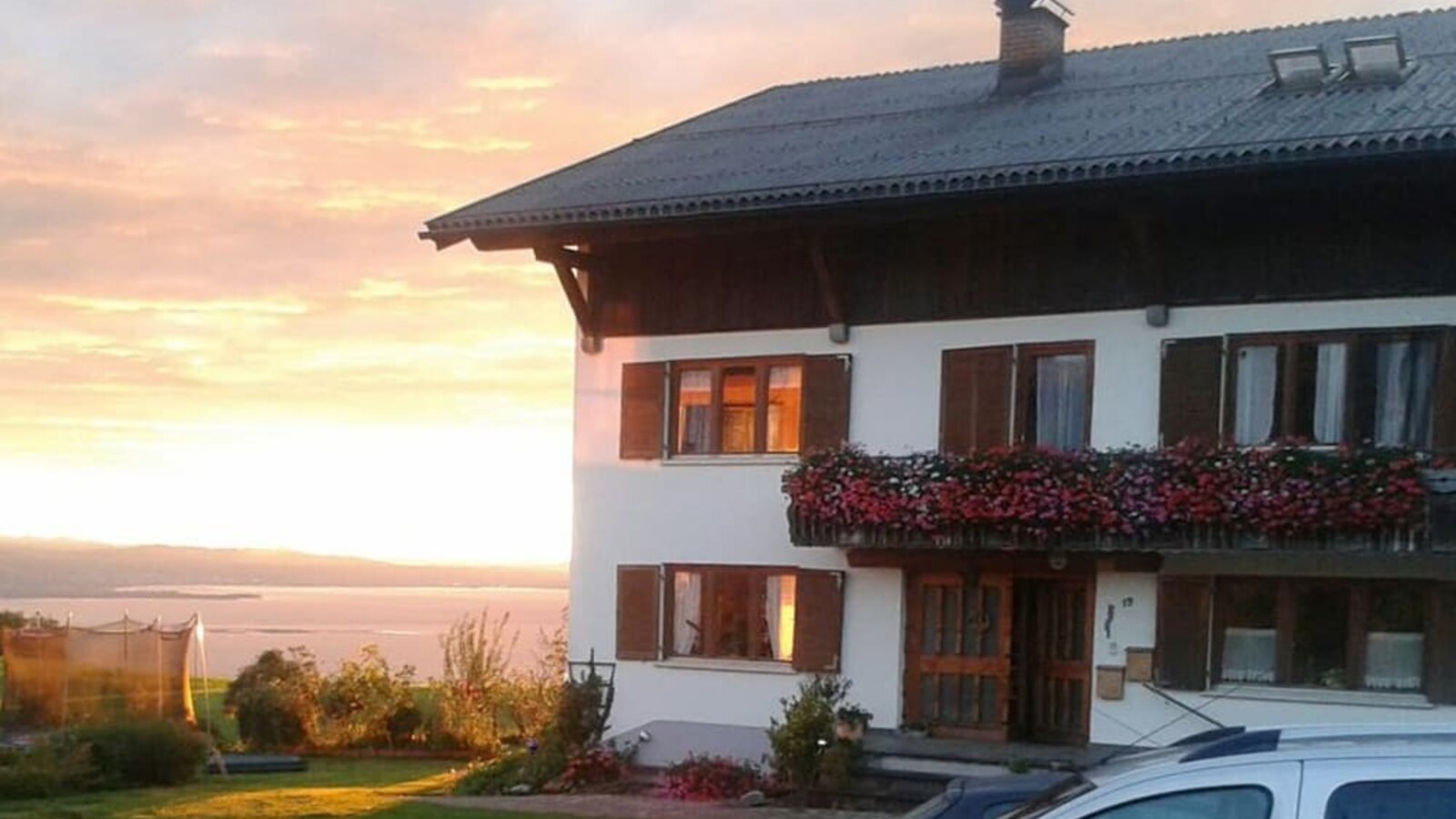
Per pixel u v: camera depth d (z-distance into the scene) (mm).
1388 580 17344
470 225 20891
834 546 19547
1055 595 19531
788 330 20906
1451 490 16484
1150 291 18625
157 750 22000
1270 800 5117
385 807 18297
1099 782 5426
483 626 36156
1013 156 18422
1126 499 17750
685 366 21609
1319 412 17781
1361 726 5711
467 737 27969
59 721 24453
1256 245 18188
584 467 22250
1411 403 17344
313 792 20547
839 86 25922
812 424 20594
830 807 18797
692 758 20469
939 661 19797
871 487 19156
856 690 20188
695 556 21375
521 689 28703
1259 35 23469
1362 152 16062
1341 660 17609
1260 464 17141
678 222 19953
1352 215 17703
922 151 19734
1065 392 19297
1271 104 18656
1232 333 18203
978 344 19703
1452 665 16906
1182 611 18312
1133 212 18172
